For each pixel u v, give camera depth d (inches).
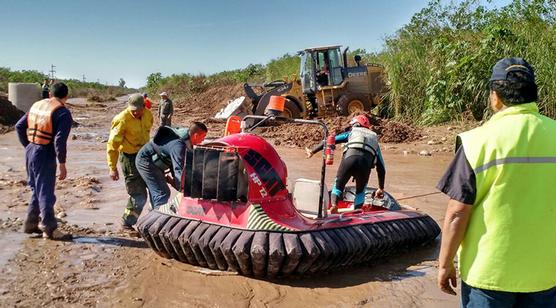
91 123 944.9
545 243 114.1
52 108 244.2
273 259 196.2
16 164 462.6
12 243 244.5
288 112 782.5
